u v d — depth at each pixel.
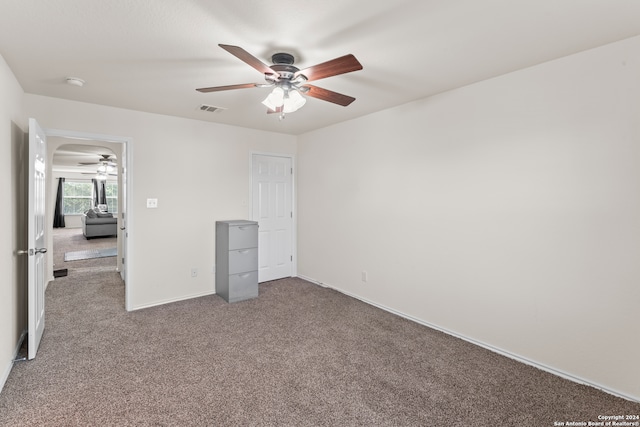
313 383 2.18
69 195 12.62
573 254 2.19
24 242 2.81
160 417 1.83
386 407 1.93
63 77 2.54
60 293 4.12
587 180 2.12
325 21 1.74
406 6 1.60
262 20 1.73
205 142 4.02
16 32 1.85
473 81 2.65
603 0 1.55
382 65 2.32
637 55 1.91
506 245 2.53
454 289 2.91
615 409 1.91
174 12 1.66
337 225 4.21
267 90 2.84
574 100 2.15
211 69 2.39
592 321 2.12
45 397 1.99
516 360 2.48
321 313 3.47
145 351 2.60
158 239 3.71
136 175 3.54
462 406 1.94
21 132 2.75
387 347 2.70
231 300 3.82
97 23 1.76
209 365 2.40
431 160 3.06
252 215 4.48
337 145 4.16
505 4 1.58
